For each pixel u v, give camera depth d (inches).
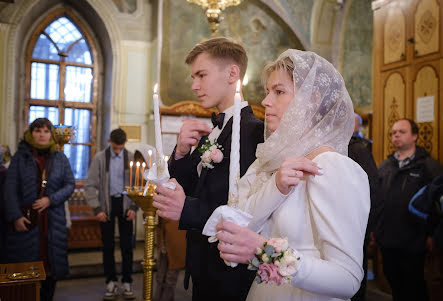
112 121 275.9
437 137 163.2
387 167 155.9
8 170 135.8
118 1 278.5
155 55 271.6
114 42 277.1
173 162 67.4
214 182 60.4
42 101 280.8
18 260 132.0
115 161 177.8
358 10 276.4
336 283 37.8
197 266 60.7
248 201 49.6
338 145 47.8
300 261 37.8
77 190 274.5
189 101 260.8
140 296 179.6
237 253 38.0
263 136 61.4
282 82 48.9
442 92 161.3
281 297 45.8
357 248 39.3
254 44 283.0
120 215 176.2
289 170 41.7
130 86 280.4
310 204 42.6
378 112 197.3
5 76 252.8
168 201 53.0
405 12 181.3
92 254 234.5
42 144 139.6
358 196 40.5
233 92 68.1
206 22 273.9
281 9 285.7
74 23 290.4
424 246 138.4
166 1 265.7
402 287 144.7
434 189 131.2
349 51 284.2
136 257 227.1
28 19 267.1
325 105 47.4
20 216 131.6
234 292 57.1
